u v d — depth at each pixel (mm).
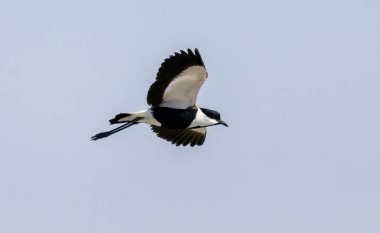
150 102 22875
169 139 25000
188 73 22375
